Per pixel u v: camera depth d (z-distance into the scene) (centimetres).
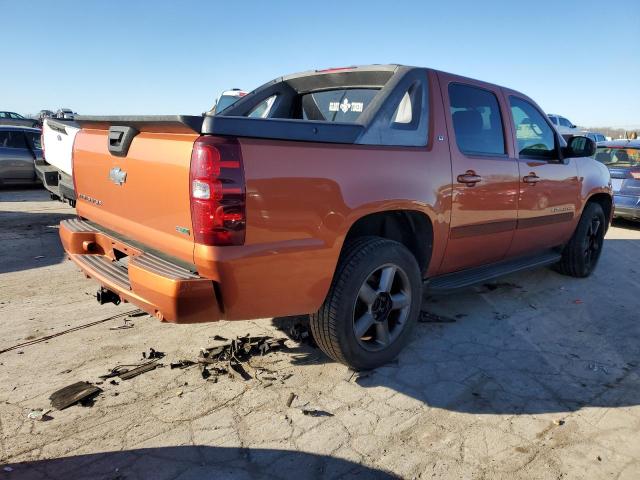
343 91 429
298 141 278
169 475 235
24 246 666
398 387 318
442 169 356
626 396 314
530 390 319
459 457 252
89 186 362
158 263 278
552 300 494
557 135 496
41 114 3256
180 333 388
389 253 325
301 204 274
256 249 261
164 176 269
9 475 231
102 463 241
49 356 346
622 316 455
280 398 301
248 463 244
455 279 405
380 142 322
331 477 236
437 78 370
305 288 286
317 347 369
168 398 298
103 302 327
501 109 426
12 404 288
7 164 1173
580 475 241
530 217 452
